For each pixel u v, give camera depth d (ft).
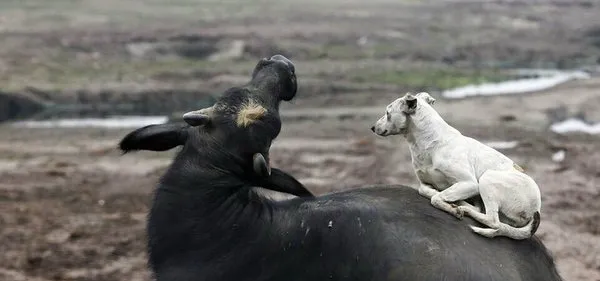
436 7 213.46
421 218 22.33
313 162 76.95
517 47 165.89
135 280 49.37
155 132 24.99
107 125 102.63
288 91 25.53
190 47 151.33
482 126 94.32
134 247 54.75
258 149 23.89
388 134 23.86
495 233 21.98
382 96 117.91
